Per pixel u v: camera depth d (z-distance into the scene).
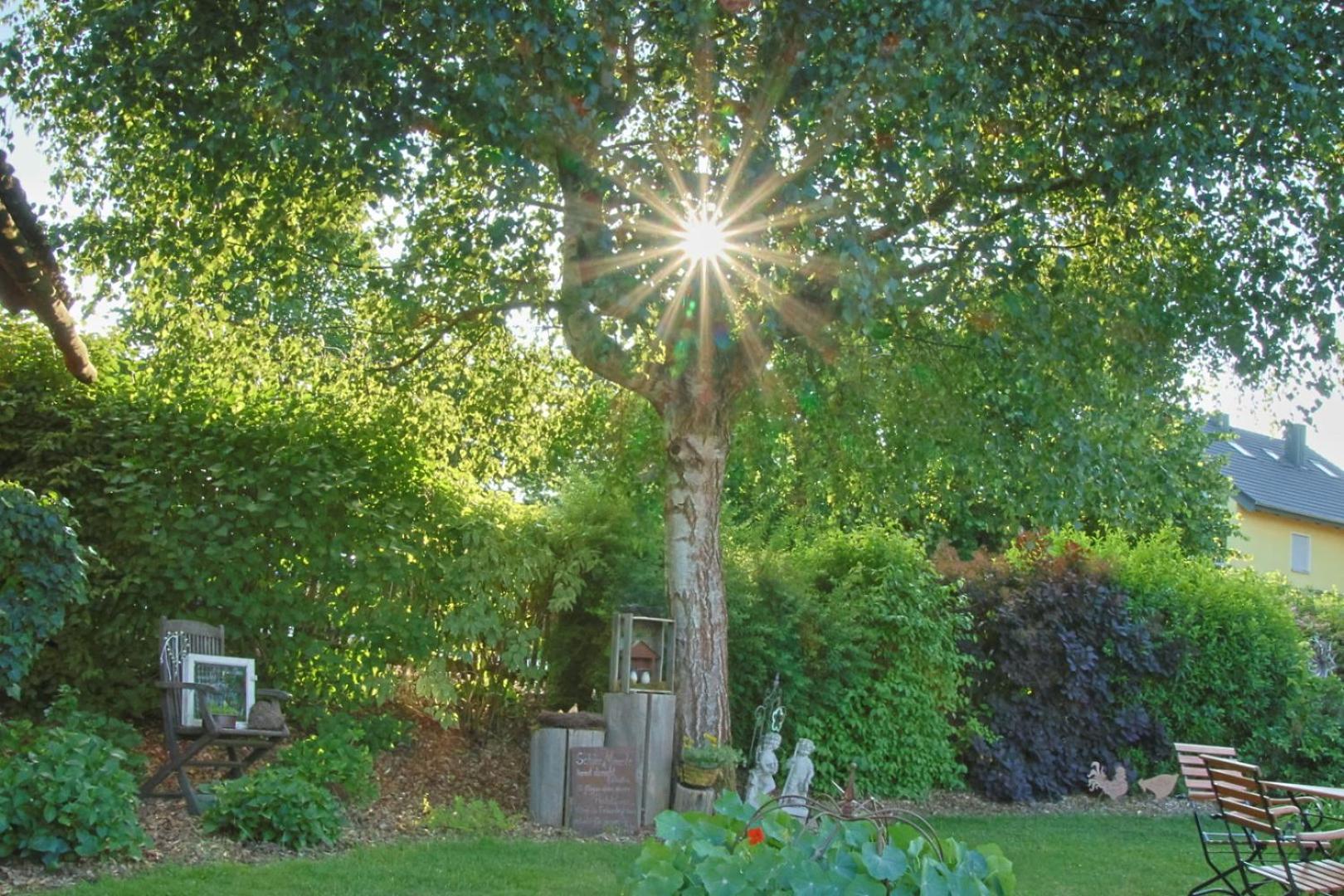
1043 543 12.77
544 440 12.35
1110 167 9.24
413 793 8.81
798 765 8.95
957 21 8.23
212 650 8.24
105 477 8.82
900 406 10.88
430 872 6.51
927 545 17.50
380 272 10.51
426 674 9.57
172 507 8.99
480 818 8.08
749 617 10.18
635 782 8.50
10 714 8.80
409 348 11.34
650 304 8.72
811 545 11.38
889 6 8.20
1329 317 10.27
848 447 11.23
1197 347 10.70
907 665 10.88
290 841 6.87
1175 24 8.97
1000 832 9.52
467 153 8.99
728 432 9.64
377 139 8.16
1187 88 9.31
